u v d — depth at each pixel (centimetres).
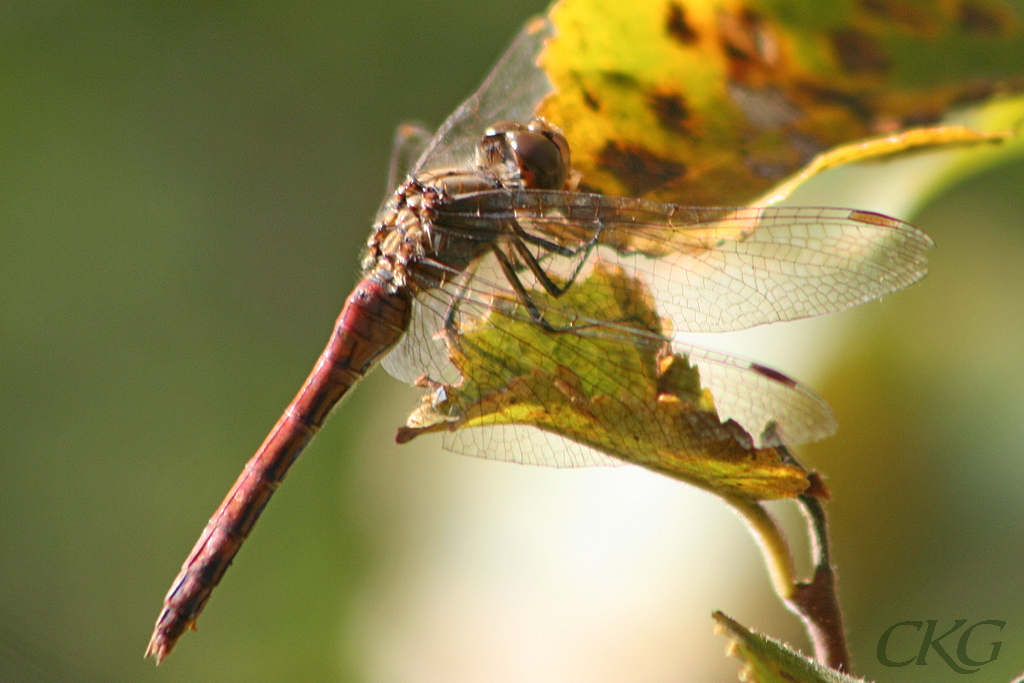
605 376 44
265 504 46
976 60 44
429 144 46
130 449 70
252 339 78
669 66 45
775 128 45
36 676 46
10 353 74
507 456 45
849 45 44
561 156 45
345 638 53
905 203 45
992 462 47
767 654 43
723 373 44
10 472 70
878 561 47
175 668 56
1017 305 47
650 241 45
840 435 47
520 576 49
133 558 66
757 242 45
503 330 44
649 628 48
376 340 46
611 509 49
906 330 47
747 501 43
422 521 52
